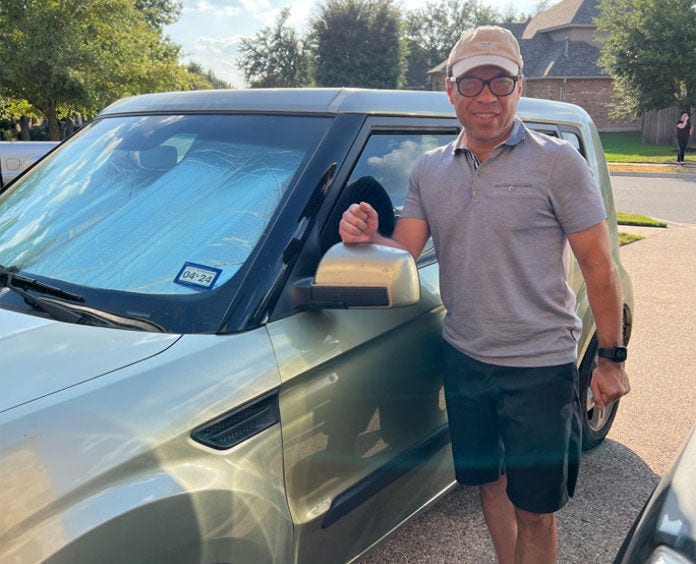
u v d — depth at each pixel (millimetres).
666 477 1633
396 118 2387
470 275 2088
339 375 1968
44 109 17969
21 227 2363
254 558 1688
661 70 29562
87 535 1354
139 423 1510
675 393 4406
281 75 55906
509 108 2004
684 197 15133
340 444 1994
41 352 1657
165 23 36219
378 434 2158
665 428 3941
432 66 73562
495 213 2016
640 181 18453
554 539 2256
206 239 2006
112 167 2447
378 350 2133
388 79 48594
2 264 2188
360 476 2092
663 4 29078
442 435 2488
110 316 1836
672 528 1395
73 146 2732
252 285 1838
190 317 1786
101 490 1411
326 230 2037
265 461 1728
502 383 2111
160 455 1509
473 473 2270
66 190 2455
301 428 1841
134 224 2158
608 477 3416
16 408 1450
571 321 2131
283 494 1786
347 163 2143
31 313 1906
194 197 2162
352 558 2148
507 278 2049
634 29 29922
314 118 2240
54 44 16516
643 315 6102
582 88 40469
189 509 1521
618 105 36688
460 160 2092
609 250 2064
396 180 2395
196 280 1890
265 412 1741
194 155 2303
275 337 1810
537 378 2074
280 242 1920
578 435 2182
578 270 3230
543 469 2086
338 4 47781
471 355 2154
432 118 2568
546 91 40781
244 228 1991
